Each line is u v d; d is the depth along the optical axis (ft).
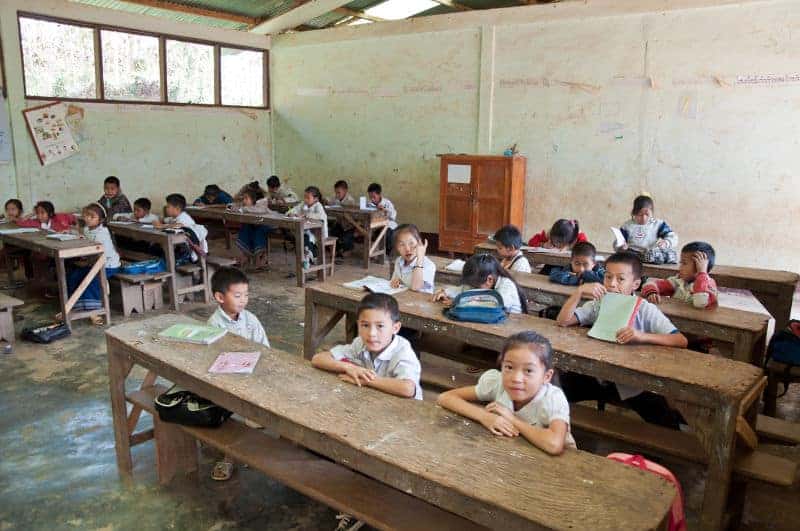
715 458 7.30
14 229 18.98
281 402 6.71
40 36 24.53
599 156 24.07
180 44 29.17
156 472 9.37
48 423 10.93
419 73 28.02
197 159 30.66
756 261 21.72
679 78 22.06
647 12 22.22
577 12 23.57
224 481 9.12
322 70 31.12
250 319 10.13
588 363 8.07
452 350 11.91
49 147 25.21
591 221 24.67
